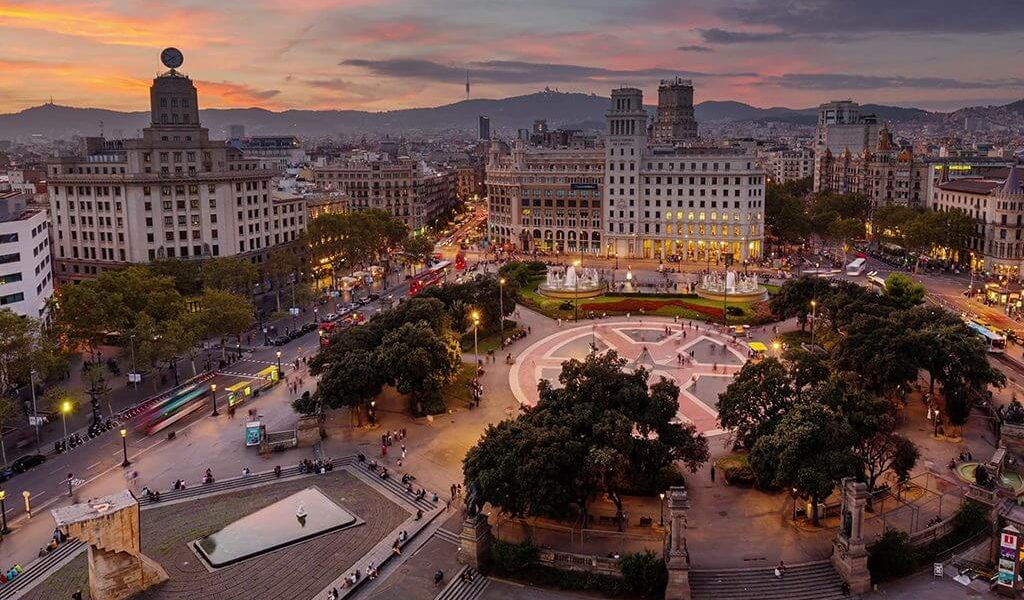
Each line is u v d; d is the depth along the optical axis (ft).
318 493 305.53
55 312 481.87
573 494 254.06
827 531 265.34
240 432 369.30
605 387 289.12
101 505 234.58
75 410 398.21
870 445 278.05
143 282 478.59
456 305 495.00
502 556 246.27
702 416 375.45
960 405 347.36
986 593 234.17
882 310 443.32
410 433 363.56
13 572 249.34
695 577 240.12
